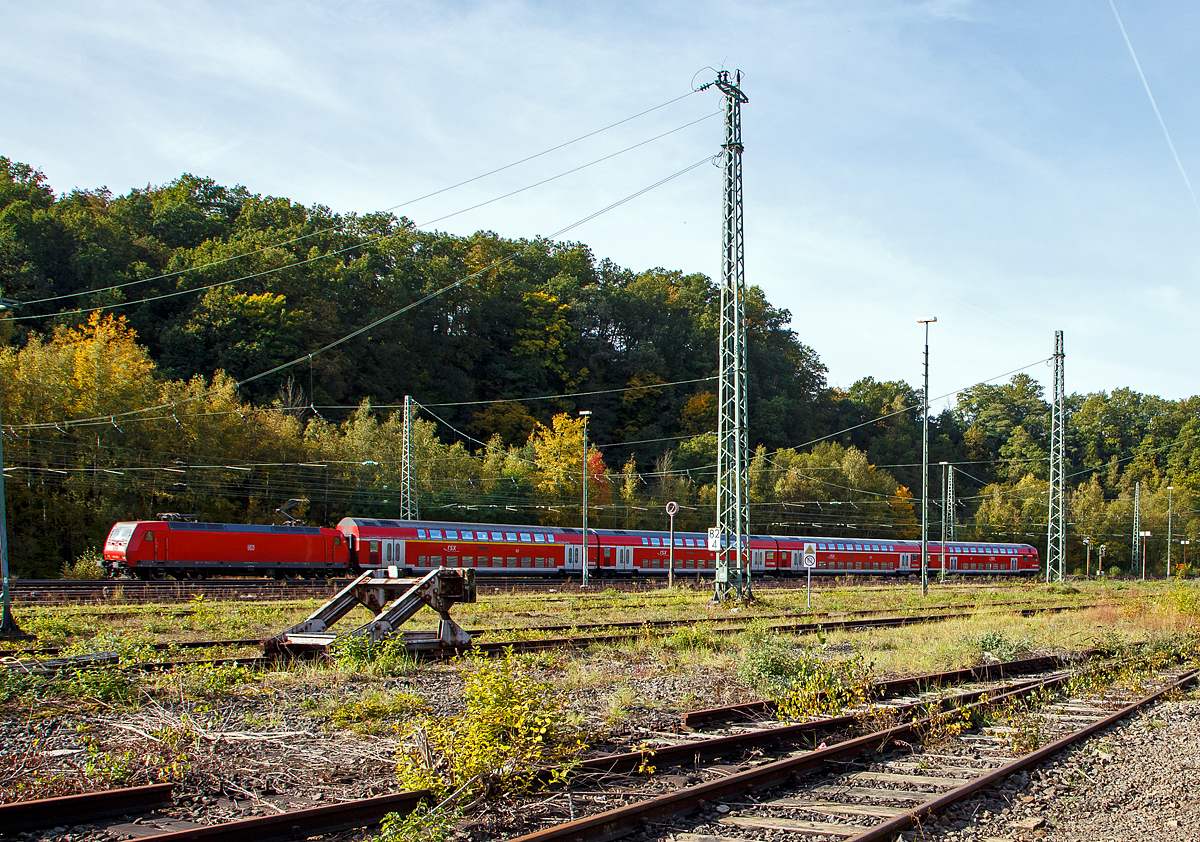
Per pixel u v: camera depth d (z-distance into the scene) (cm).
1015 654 1867
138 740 967
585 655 1753
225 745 952
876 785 877
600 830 703
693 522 7919
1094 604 3703
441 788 774
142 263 7319
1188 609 2847
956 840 725
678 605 3148
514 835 713
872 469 9619
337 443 6072
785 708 1187
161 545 3812
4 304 2430
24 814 688
